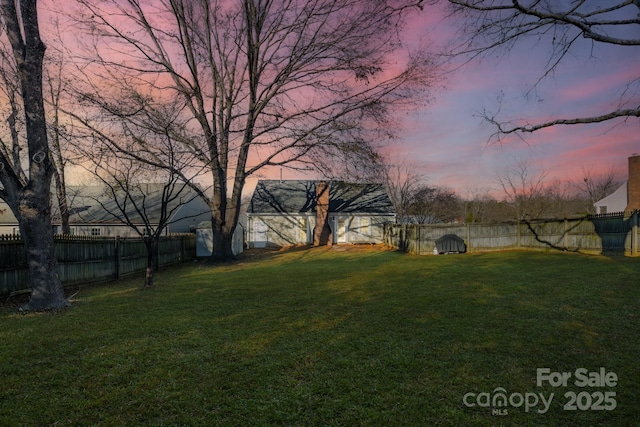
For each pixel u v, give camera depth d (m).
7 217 24.34
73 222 24.27
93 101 12.20
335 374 4.03
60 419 3.15
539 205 38.34
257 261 18.45
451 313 6.60
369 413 3.23
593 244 17.45
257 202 30.41
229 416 3.20
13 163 9.88
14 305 7.73
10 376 4.00
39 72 7.39
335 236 30.11
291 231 29.44
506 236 22.39
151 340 5.23
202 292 9.30
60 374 4.06
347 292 8.96
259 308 7.29
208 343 5.08
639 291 7.96
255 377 3.96
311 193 31.92
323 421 3.11
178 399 3.49
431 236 21.30
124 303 7.96
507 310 6.73
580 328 5.53
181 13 16.84
